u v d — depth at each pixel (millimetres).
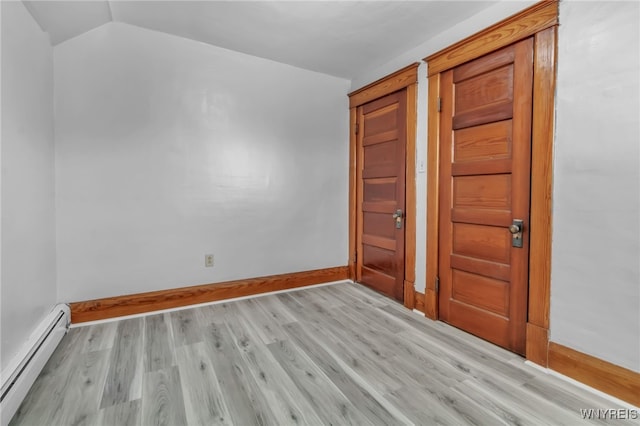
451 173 2324
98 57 2309
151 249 2537
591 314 1584
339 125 3426
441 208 2416
